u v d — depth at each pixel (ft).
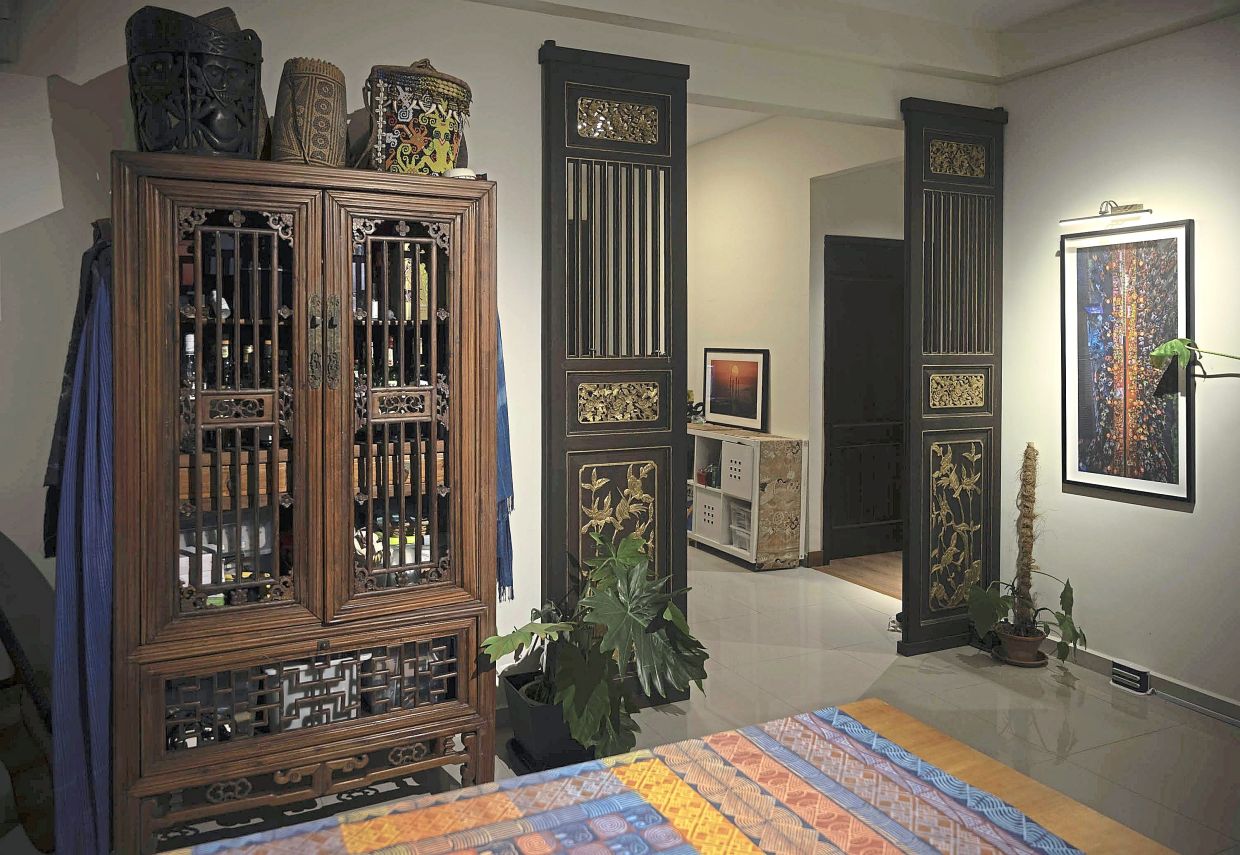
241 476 8.13
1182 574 11.96
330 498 8.43
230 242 8.35
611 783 5.99
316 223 8.23
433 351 8.83
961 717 11.51
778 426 20.33
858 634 15.06
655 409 12.03
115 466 7.63
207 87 7.78
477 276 8.99
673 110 11.82
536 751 10.06
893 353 20.83
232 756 8.12
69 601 7.75
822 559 20.02
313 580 8.42
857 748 6.53
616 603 9.68
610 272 11.68
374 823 5.48
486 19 10.84
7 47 8.82
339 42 10.08
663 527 12.20
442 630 9.00
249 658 8.19
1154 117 12.10
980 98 14.38
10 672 9.15
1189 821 8.93
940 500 14.19
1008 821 5.48
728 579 18.69
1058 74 13.47
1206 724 11.30
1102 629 13.12
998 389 14.61
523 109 11.12
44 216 9.05
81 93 9.13
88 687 7.72
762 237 20.56
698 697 12.23
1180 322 11.82
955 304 14.14
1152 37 12.03
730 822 5.45
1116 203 12.66
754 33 12.00
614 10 11.08
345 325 8.41
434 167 8.96
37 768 8.63
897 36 13.08
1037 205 13.92
